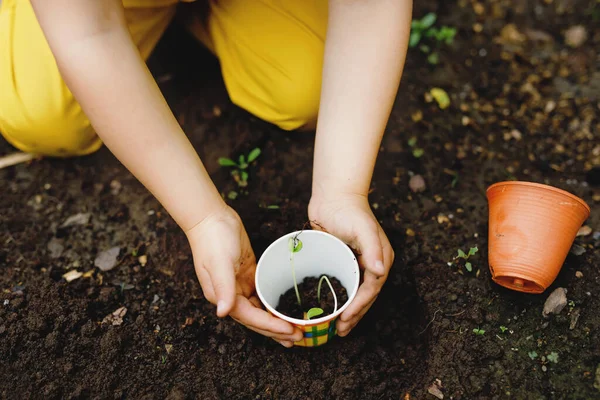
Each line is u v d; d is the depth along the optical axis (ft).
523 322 2.03
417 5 2.85
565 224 1.94
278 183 2.36
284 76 2.23
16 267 2.22
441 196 2.33
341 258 1.86
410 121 2.51
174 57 2.65
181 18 2.46
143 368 2.00
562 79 2.62
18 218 2.34
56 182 2.42
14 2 2.26
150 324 2.09
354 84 1.89
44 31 1.72
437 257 2.18
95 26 1.72
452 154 2.43
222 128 2.49
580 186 2.32
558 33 2.76
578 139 2.44
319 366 1.99
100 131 1.78
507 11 2.83
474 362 1.97
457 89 2.61
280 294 1.97
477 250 2.14
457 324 2.04
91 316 2.10
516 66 2.67
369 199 2.32
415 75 2.64
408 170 2.39
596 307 2.03
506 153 2.43
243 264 1.89
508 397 1.91
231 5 2.25
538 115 2.52
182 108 2.54
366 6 1.88
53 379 1.97
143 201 2.37
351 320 1.82
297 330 1.78
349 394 1.94
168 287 2.17
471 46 2.74
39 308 2.08
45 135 2.27
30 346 2.02
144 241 2.27
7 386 1.96
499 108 2.55
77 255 2.25
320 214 1.91
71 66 1.71
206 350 2.04
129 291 2.16
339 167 1.89
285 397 1.95
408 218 2.28
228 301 1.70
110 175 2.43
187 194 1.81
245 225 2.26
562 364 1.95
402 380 1.98
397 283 2.12
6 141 2.52
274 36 2.23
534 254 1.94
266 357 2.01
